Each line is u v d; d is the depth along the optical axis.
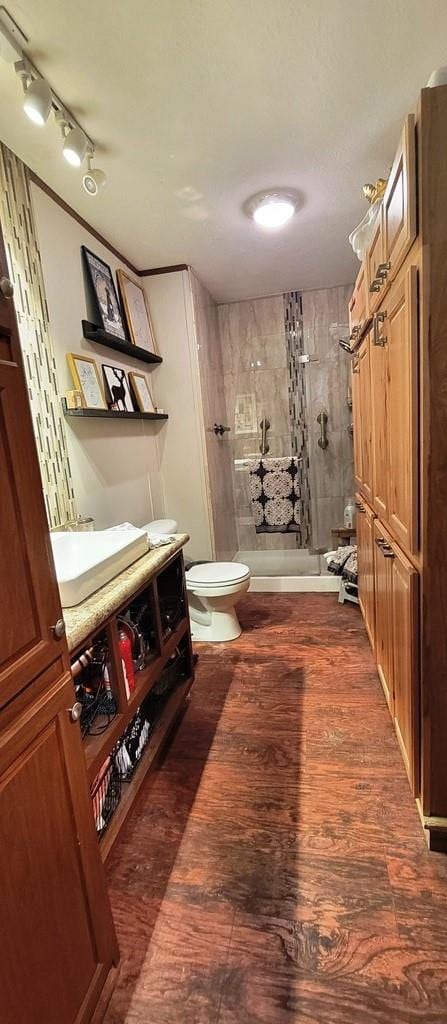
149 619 1.74
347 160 1.83
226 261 2.77
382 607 1.73
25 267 1.67
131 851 1.31
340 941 1.03
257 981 0.97
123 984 0.98
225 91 1.44
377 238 1.48
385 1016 0.89
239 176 1.89
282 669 2.22
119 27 1.18
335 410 3.63
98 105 1.44
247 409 3.81
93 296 2.15
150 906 1.15
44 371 1.77
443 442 1.04
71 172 1.75
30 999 0.71
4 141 1.54
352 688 2.01
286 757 1.63
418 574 1.14
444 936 1.02
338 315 3.53
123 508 2.49
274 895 1.15
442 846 1.23
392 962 0.98
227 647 2.48
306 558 3.76
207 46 1.27
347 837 1.29
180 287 2.83
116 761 1.40
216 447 3.39
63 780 0.84
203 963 1.01
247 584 2.52
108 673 1.30
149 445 2.91
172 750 1.71
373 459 1.81
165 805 1.46
